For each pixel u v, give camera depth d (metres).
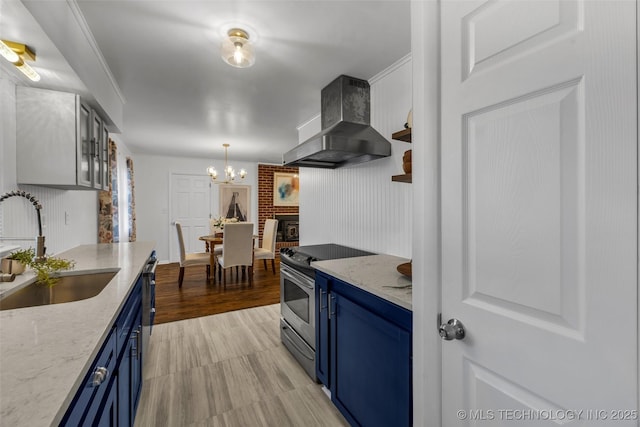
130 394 1.33
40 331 0.85
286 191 7.02
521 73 0.72
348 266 1.82
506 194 0.76
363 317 1.42
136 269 1.70
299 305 2.19
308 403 1.75
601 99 0.59
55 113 1.76
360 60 2.07
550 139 0.67
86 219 3.00
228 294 3.88
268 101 2.84
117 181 4.17
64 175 1.78
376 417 1.34
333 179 2.95
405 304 1.16
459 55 0.88
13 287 1.30
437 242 0.96
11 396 0.56
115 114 2.51
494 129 0.79
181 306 3.41
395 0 1.47
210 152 5.55
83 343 0.78
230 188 6.52
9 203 1.65
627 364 0.56
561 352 0.65
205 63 2.09
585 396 0.62
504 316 0.77
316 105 2.95
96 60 1.92
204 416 1.63
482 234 0.82
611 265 0.58
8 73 1.61
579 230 0.63
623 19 0.56
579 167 0.63
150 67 2.14
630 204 0.55
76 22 1.56
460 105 0.88
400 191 2.12
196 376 2.01
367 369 1.40
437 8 0.95
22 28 1.21
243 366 2.14
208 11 1.54
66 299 1.62
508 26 0.75
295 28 1.70
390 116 2.21
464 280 0.87
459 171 0.88
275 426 1.57
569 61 0.64
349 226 2.70
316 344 1.92
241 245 4.24
